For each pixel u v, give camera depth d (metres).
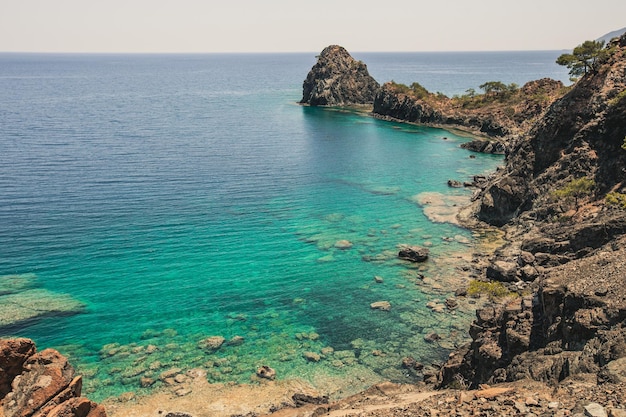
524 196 82.19
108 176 109.12
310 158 135.25
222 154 136.62
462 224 84.44
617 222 52.72
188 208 90.19
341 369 45.75
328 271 66.38
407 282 63.22
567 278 35.06
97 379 44.03
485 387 27.78
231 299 58.91
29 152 129.38
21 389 24.95
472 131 181.38
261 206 92.69
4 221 80.75
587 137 77.38
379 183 110.62
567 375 25.67
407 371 45.44
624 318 27.62
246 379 44.25
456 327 52.56
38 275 63.50
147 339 50.62
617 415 17.50
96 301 57.81
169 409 40.00
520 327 34.91
